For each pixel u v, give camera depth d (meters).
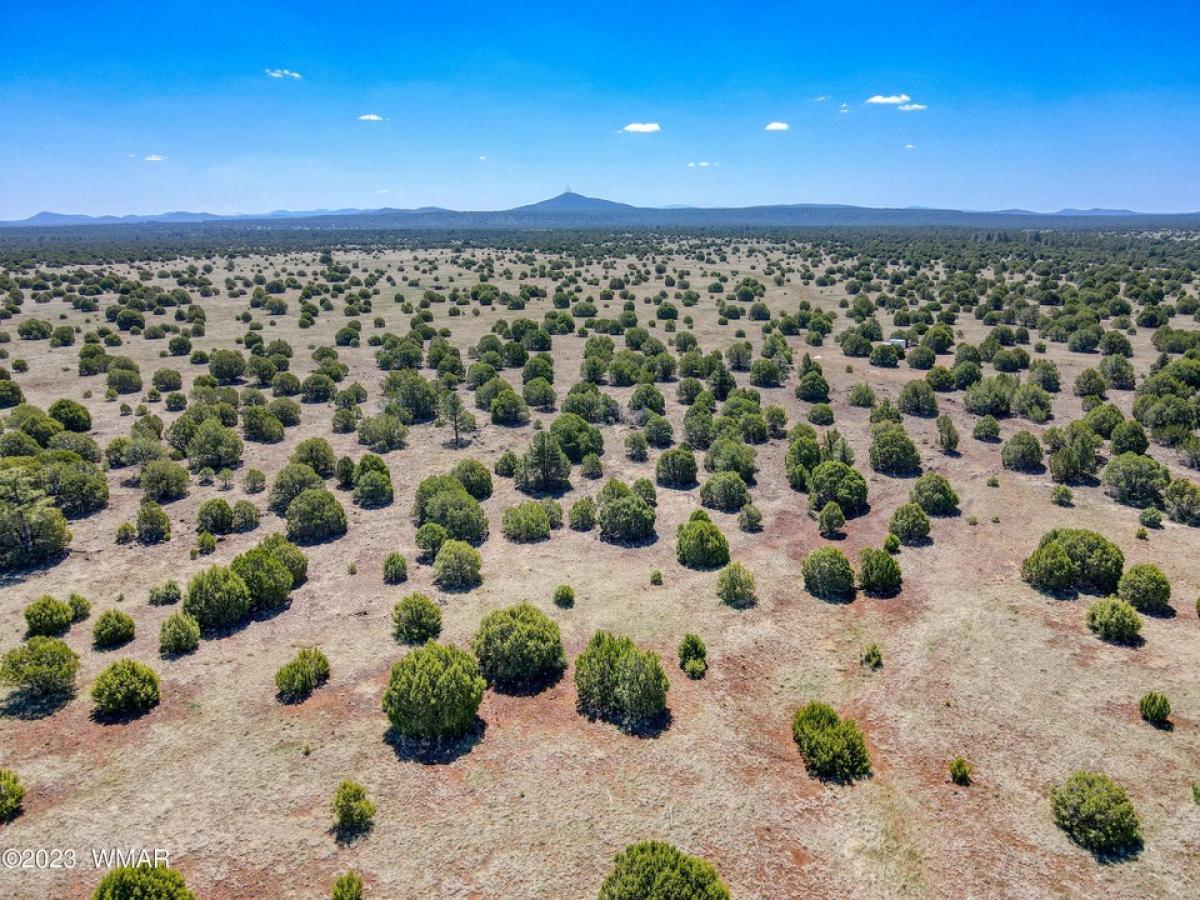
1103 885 16.89
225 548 35.38
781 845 17.95
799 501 41.72
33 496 33.94
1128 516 38.31
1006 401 57.41
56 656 23.67
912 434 53.56
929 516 38.97
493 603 29.48
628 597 30.03
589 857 17.52
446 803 19.09
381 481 41.19
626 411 58.97
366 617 28.64
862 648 26.56
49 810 18.73
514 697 23.78
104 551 34.69
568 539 36.31
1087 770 20.39
